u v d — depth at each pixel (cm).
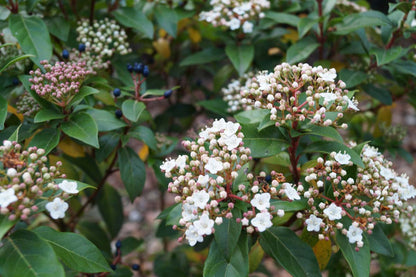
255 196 32
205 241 42
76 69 39
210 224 31
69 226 53
